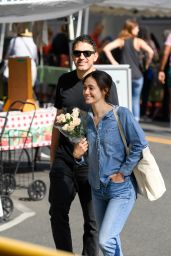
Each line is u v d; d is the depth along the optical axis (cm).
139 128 871
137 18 3403
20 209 1396
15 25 2031
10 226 1284
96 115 890
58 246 980
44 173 1702
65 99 984
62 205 975
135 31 2289
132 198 888
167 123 2575
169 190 1549
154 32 3362
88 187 987
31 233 1242
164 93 2606
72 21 1842
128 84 1938
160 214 1368
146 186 884
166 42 2317
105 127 879
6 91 2005
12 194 1509
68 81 988
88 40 973
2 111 1716
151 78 2606
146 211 1387
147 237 1219
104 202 900
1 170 1468
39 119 1572
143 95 2627
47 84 2470
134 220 1321
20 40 2012
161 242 1192
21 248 457
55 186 977
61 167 978
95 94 877
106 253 867
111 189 877
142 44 2297
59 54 2831
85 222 1002
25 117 1550
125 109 878
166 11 2986
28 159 1711
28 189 1459
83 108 976
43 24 2031
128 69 1934
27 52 2016
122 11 3027
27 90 1677
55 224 977
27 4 1361
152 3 2558
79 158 937
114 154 877
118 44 2281
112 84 923
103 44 2850
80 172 979
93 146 890
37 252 456
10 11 1358
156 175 880
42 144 1582
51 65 2856
